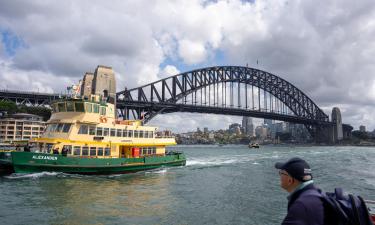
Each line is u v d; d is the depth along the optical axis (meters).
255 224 18.75
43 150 35.97
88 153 37.28
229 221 19.25
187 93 158.62
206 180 36.78
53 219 18.95
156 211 21.23
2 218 18.98
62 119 37.44
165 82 149.25
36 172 33.81
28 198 24.38
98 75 95.75
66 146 35.75
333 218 4.26
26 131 120.44
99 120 38.53
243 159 75.44
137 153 43.12
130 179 36.03
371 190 30.56
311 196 4.33
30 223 18.14
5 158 33.75
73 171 35.50
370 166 58.66
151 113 138.00
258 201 25.03
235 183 34.66
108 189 29.06
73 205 22.47
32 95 114.81
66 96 39.78
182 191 29.12
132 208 21.94
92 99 39.34
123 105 128.38
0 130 117.19
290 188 4.77
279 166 4.95
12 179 32.34
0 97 112.81
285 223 4.21
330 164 63.38
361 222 4.41
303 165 4.66
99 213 20.42
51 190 27.59
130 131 42.50
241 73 193.75
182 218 19.66
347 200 4.66
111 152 39.72
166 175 40.59
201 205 23.36
